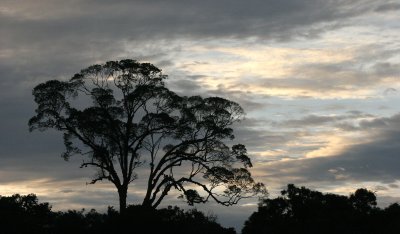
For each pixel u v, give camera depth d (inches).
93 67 2383.1
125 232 1913.1
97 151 2338.8
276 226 2554.1
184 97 2445.9
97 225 1956.2
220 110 2422.5
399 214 2551.7
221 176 2386.8
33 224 1983.3
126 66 2374.5
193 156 2389.3
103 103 2340.1
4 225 1943.9
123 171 2322.8
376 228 2507.4
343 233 2440.9
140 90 2342.5
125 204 2297.0
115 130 2331.4
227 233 2139.5
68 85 2365.9
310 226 2469.2
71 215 2005.4
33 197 2062.0
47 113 2357.3
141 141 2345.0
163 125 2356.1
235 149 2426.2
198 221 2116.1
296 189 2647.6
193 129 2406.5
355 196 2659.9
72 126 2358.5
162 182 2341.3
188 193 2337.6
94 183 2330.2
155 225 1947.6
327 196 2650.1
